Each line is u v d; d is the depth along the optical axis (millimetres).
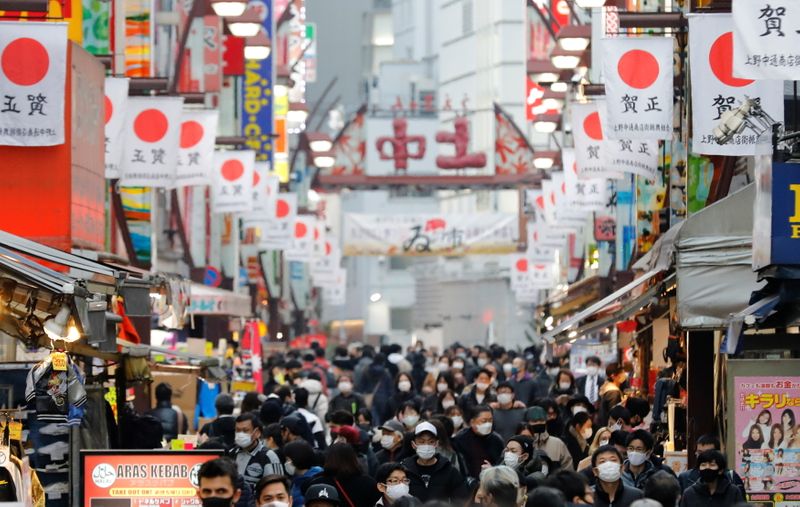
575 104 60156
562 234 106562
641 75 45312
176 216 85938
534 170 144750
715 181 46000
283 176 128125
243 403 45469
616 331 69312
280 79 123188
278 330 131625
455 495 32375
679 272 37594
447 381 57406
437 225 149500
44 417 30938
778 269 31203
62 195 43656
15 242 32375
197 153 63656
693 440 39500
